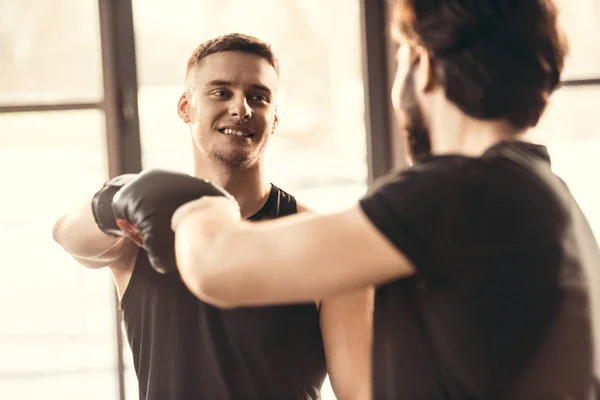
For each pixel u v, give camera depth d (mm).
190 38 3072
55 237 1503
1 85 2445
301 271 921
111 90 2408
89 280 2922
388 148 2525
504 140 982
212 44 1641
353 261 914
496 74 947
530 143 1014
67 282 2898
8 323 2875
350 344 1540
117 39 2408
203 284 966
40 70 2463
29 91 2457
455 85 961
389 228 901
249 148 1590
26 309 2883
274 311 1529
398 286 1000
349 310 1562
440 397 955
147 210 1125
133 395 2477
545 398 924
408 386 974
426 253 906
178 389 1503
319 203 3441
